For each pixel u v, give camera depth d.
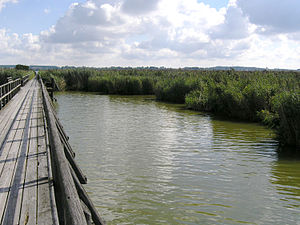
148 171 8.87
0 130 8.28
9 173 4.73
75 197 2.34
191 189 7.48
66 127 16.03
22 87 27.48
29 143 6.78
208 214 6.14
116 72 51.56
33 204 3.57
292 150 11.25
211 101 21.73
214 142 12.62
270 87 18.17
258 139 13.19
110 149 11.45
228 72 31.20
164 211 6.26
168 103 29.00
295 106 11.40
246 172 8.77
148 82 40.06
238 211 6.29
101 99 32.94
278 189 7.51
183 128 15.89
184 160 10.01
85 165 9.43
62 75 48.69
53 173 4.28
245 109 18.55
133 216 6.02
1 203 3.61
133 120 18.58
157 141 12.84
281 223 5.80
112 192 7.25
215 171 8.88
